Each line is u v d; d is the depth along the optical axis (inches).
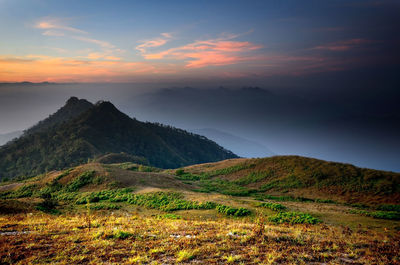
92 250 456.1
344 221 1031.0
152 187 1907.0
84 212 1246.9
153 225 685.3
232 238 543.2
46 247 466.3
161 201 1439.5
